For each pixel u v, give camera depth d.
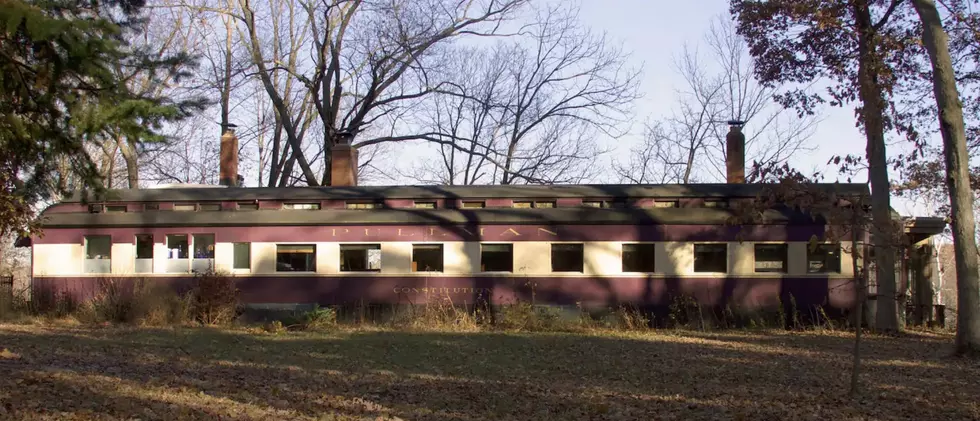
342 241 23.09
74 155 11.46
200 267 23.48
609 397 11.09
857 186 19.81
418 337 19.08
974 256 15.58
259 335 19.41
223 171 28.84
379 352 16.08
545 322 21.27
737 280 22.11
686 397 11.06
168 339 18.00
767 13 20.02
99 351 14.97
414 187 24.58
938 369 13.84
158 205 24.53
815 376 13.02
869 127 11.05
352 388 11.52
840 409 10.05
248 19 35.22
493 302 22.50
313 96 35.62
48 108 10.69
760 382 12.42
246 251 23.39
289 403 10.02
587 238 22.45
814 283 21.91
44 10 10.31
